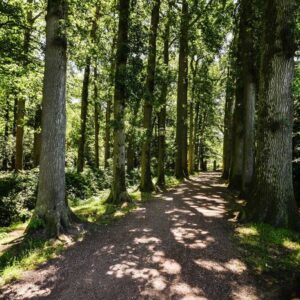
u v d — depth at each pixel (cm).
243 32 1409
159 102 1702
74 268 613
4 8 1211
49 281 560
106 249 719
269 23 892
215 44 1689
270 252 684
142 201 1381
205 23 1625
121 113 1284
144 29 1365
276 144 882
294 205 880
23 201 1214
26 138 3058
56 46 841
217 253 677
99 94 2236
